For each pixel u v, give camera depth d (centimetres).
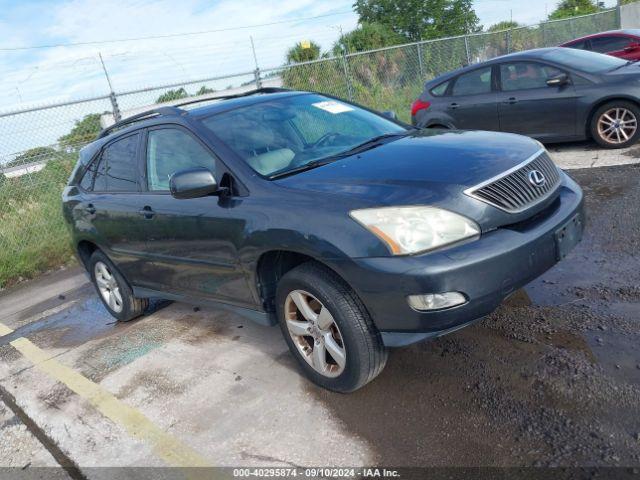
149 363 414
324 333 311
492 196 285
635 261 414
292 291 319
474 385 302
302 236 293
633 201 540
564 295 383
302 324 324
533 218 302
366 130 409
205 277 383
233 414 326
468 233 273
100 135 528
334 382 315
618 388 276
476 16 2703
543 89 780
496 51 1830
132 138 450
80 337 508
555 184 332
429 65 1572
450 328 271
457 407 288
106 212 457
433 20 2659
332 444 281
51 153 879
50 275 771
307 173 332
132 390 380
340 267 280
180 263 398
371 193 286
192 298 419
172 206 385
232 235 337
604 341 318
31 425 368
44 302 648
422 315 267
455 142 348
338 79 1327
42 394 406
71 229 523
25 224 835
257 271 335
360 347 292
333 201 291
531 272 285
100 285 535
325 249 283
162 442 314
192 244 375
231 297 371
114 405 366
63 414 370
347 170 320
